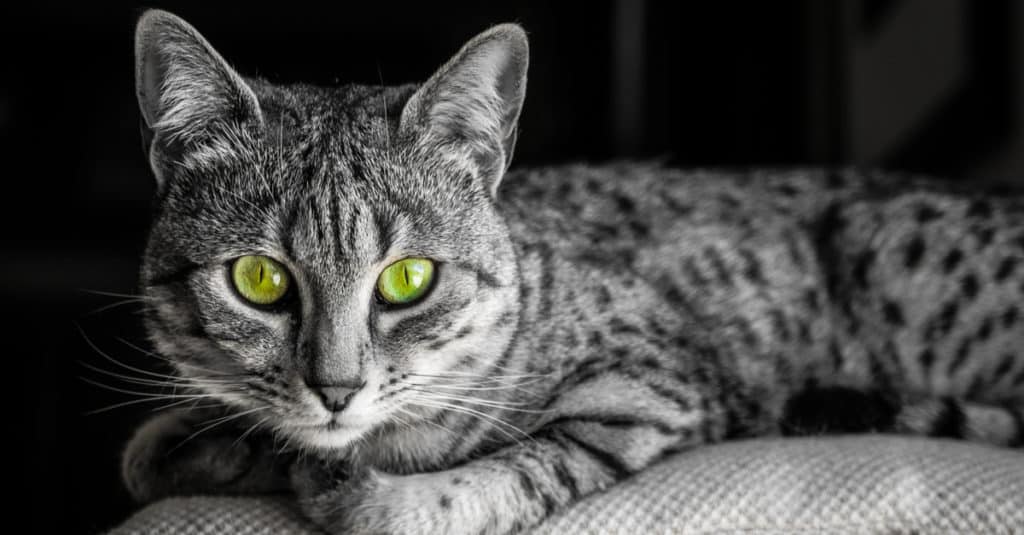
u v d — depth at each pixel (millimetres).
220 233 493
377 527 478
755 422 583
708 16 887
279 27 862
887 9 824
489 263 516
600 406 530
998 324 579
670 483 497
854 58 876
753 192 625
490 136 526
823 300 603
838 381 601
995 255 583
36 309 870
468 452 527
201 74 505
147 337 520
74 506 846
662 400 538
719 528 475
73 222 878
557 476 502
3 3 841
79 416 860
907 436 544
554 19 879
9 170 870
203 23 855
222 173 503
